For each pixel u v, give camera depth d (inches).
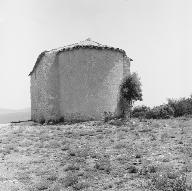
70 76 1141.1
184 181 435.5
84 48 1131.3
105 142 782.5
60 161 640.4
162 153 636.7
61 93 1168.2
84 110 1112.8
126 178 502.0
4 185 512.1
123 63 1246.3
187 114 1202.0
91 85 1122.7
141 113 1200.8
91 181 502.9
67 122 1128.8
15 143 829.2
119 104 1180.5
